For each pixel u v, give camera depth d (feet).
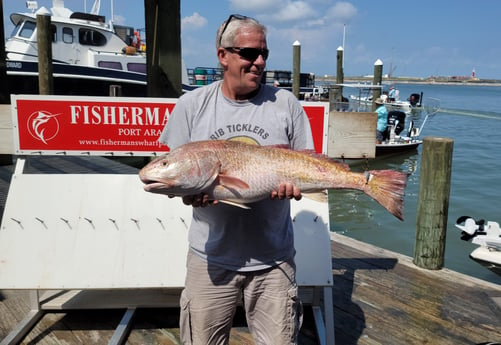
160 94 14.44
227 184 6.32
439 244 13.85
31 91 33.17
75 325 10.31
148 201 10.52
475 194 30.83
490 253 16.31
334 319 11.06
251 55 6.20
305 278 10.02
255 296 6.91
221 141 6.45
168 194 6.48
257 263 6.68
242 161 6.40
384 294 12.34
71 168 27.12
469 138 56.13
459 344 10.09
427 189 13.71
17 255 9.93
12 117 10.74
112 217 10.36
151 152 11.21
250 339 9.95
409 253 21.72
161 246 10.19
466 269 19.51
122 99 10.94
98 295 10.99
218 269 6.74
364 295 12.27
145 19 14.32
